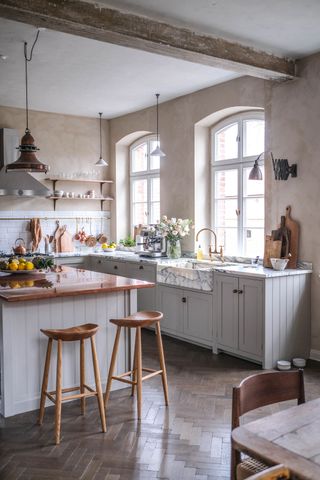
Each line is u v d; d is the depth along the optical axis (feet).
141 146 25.55
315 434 5.13
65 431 10.57
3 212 23.34
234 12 12.41
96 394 10.62
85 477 8.70
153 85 19.51
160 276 19.26
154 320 11.41
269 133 17.19
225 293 16.26
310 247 15.89
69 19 11.32
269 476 4.14
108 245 25.20
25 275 14.66
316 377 14.16
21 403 11.60
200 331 17.44
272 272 15.24
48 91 20.33
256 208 19.07
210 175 21.13
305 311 15.92
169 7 12.09
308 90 15.72
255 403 6.46
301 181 16.08
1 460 9.30
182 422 11.03
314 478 4.26
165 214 22.58
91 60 16.29
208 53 13.79
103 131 26.16
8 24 13.15
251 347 15.42
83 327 11.36
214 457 9.41
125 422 11.02
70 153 25.14
